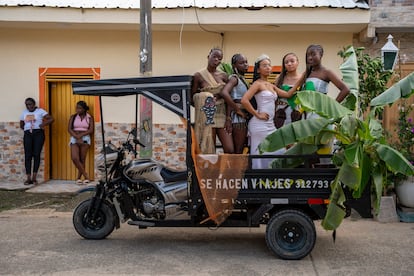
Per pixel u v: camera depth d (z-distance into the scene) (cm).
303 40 1021
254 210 593
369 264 562
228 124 624
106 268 544
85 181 1030
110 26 998
